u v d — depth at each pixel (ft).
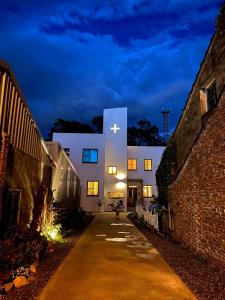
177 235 32.14
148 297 14.67
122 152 94.94
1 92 19.93
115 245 30.01
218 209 20.93
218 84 22.58
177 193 32.71
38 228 28.22
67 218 51.37
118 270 19.80
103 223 54.39
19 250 18.66
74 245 29.58
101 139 90.84
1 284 15.19
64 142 90.12
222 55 21.83
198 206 25.32
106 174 93.15
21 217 24.77
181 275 18.78
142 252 26.45
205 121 24.75
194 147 27.07
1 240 19.19
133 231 42.70
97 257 23.98
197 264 21.91
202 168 24.61
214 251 21.40
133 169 99.40
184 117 31.17
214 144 22.04
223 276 18.67
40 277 17.84
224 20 21.48
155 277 18.26
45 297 14.44
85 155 89.61
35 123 28.43
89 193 87.56
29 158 27.25
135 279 17.75
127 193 97.96
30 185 27.53
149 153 100.89
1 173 19.66
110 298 14.40
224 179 20.06
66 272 19.12
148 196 97.96
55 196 39.65
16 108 23.26
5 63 19.92
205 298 14.70
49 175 35.68
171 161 35.94
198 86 27.22
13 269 16.94
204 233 23.61
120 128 96.37
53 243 27.55
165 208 37.99
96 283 16.81
